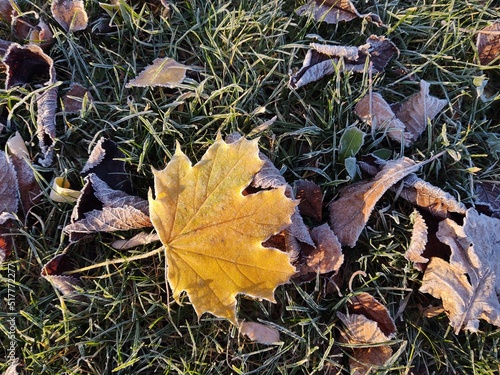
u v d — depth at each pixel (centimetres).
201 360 29
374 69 35
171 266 27
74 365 29
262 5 35
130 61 34
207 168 27
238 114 32
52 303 30
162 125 32
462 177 33
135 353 28
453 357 30
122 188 31
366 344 29
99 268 30
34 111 32
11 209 30
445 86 36
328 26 36
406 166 30
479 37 36
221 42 35
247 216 27
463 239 29
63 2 34
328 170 33
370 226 32
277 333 29
